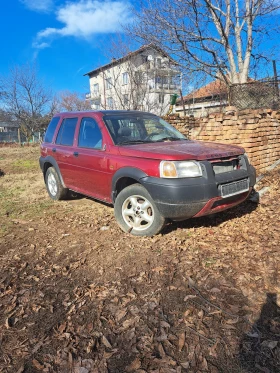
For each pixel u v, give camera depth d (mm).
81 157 4773
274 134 7262
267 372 1830
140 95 13641
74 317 2434
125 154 3932
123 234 4000
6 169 11102
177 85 14742
